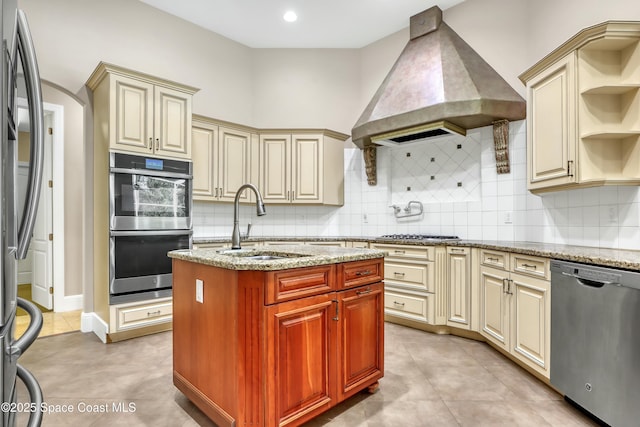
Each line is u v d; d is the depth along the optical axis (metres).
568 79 2.24
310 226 4.57
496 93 3.06
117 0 3.42
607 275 1.63
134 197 2.90
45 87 3.72
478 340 2.92
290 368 1.57
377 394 2.03
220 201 3.86
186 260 1.85
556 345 1.95
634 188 2.15
